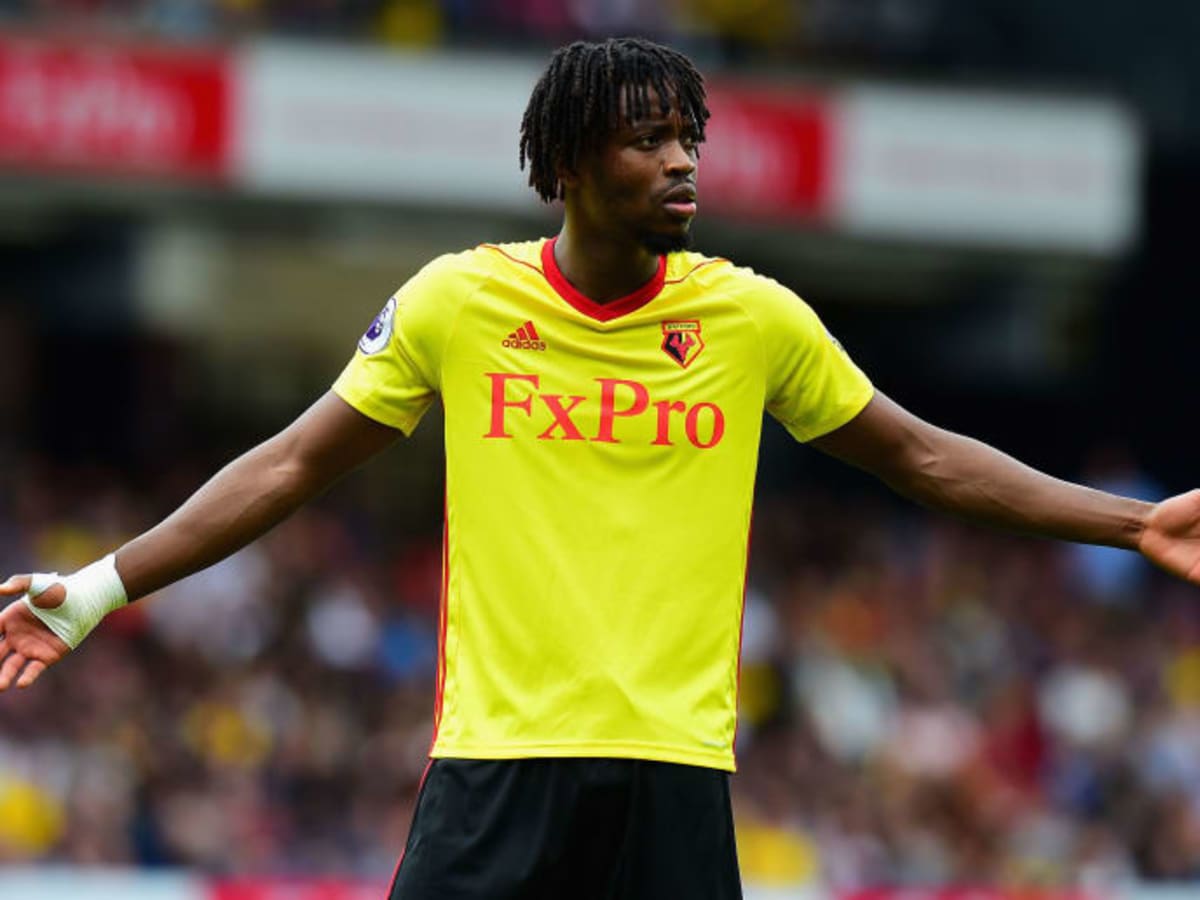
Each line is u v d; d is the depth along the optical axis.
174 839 41.59
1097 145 61.84
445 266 14.22
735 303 14.15
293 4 57.56
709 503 13.96
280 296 62.75
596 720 13.63
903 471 14.59
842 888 34.66
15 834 40.16
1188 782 54.34
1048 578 61.44
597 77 13.71
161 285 61.31
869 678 54.22
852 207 59.28
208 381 63.28
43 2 54.41
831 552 60.94
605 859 13.71
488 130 56.06
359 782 45.53
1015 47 66.81
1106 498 14.45
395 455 62.88
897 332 69.50
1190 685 58.94
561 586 13.75
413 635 51.97
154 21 55.09
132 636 46.50
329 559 53.47
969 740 52.62
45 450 62.28
